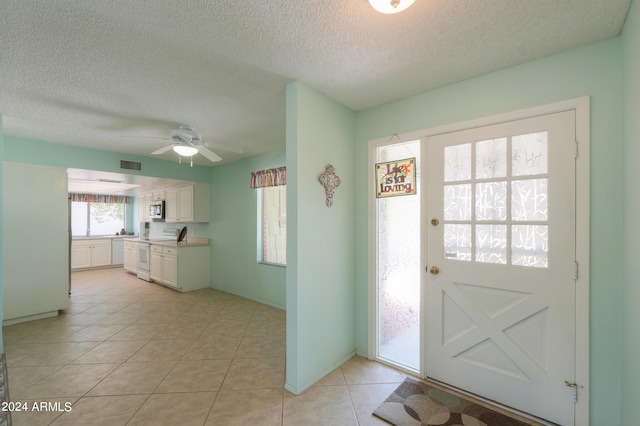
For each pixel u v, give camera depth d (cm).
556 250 173
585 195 164
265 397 200
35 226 351
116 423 173
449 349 213
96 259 709
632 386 134
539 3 132
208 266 528
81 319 358
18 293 340
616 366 156
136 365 244
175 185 554
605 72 160
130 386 212
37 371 234
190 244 503
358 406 191
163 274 522
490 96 196
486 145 198
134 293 482
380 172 251
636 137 130
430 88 219
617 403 156
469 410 187
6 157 331
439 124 218
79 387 211
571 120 169
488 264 197
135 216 809
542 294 178
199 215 520
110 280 581
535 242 181
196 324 342
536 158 180
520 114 185
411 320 247
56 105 244
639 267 126
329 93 228
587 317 164
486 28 150
